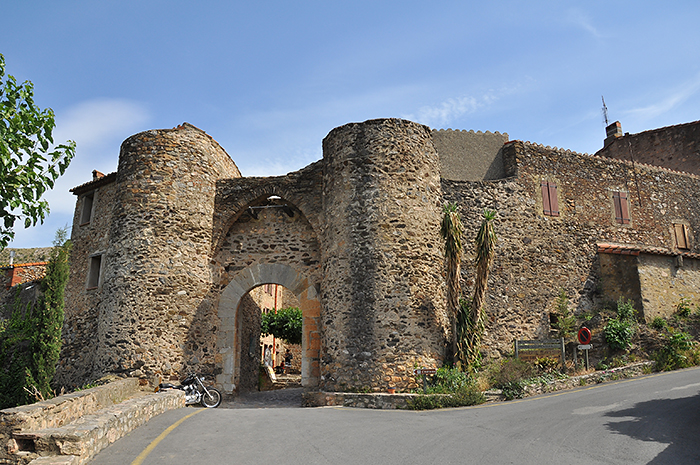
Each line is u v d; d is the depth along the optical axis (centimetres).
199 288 1358
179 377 1275
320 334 1333
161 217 1345
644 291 1423
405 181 1257
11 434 546
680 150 1919
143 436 680
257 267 1413
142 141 1398
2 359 1716
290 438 669
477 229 1430
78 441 542
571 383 1149
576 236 1527
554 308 1438
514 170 1523
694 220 1739
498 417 821
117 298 1296
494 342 1355
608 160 1658
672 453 567
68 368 1558
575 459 551
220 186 1462
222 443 640
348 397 1091
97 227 1666
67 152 753
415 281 1197
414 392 1100
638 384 1067
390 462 546
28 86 731
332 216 1278
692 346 1317
